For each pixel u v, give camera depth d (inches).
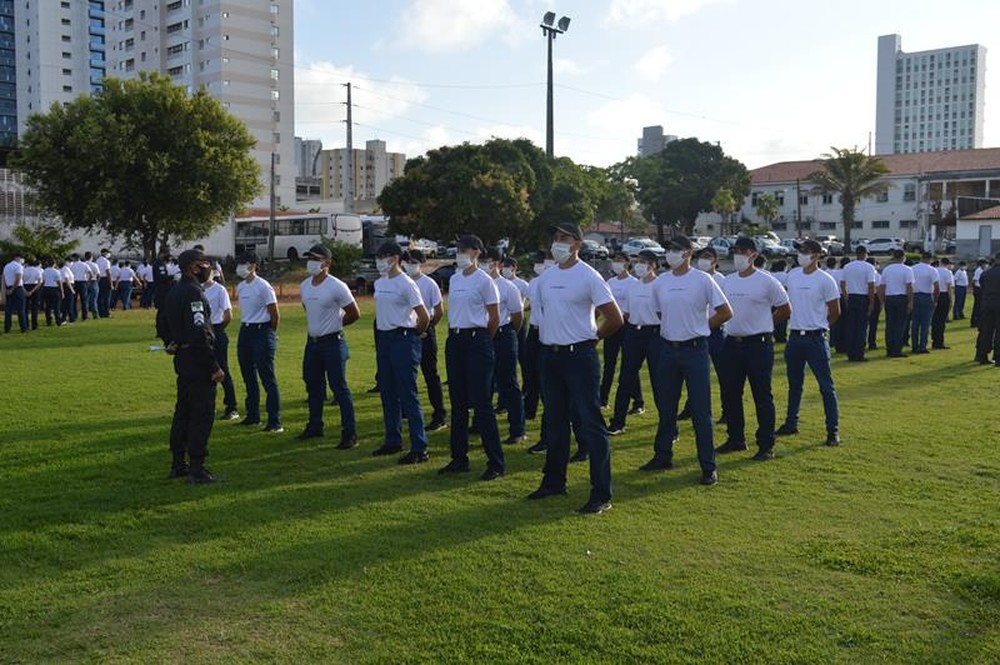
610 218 2618.1
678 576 195.0
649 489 272.7
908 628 169.0
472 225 1469.0
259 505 252.8
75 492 266.7
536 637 165.0
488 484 279.1
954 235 2337.6
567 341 251.4
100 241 1600.6
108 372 535.8
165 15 3535.9
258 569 200.8
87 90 4065.0
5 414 395.5
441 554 209.5
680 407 428.8
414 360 314.3
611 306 249.4
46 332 800.3
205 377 279.9
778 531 227.1
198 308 279.0
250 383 379.6
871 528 229.0
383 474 292.4
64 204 1291.8
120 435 350.3
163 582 193.9
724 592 185.6
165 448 328.2
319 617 175.0
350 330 828.0
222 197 1349.7
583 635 165.6
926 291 644.7
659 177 2452.0
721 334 342.0
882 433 352.8
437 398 379.2
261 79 3457.2
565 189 1567.4
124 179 1264.8
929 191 2578.7
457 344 292.0
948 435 346.6
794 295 346.0
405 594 185.3
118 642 165.0
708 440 280.8
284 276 1505.9
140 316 984.3
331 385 336.8
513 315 348.5
